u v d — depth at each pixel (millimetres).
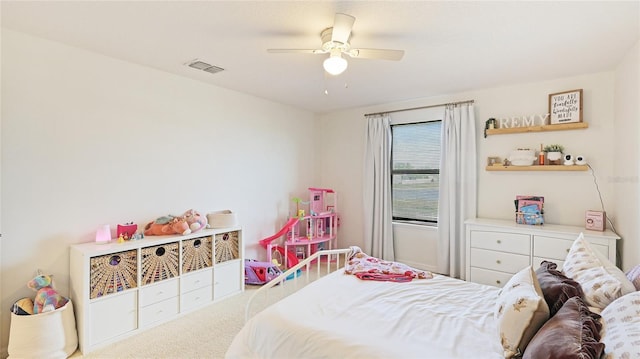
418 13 1924
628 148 2564
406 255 4309
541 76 3160
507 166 3402
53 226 2396
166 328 2604
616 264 2672
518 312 1355
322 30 2166
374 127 4434
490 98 3635
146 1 1816
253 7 1875
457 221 3799
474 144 3664
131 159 2846
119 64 2748
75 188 2510
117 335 2414
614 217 2938
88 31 2205
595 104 3070
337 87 3582
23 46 2248
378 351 1325
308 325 1550
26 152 2275
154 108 3002
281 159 4445
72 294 2416
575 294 1476
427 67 2889
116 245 2461
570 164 3139
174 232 2869
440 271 3920
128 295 2482
